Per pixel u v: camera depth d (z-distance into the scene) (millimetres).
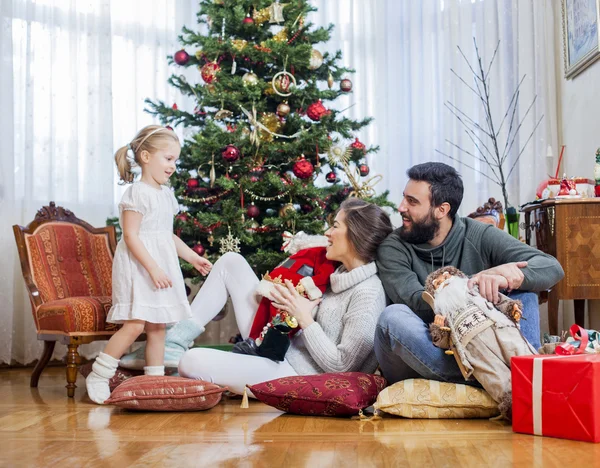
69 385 2979
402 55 4926
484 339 2135
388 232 2596
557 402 1882
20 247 3369
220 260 2994
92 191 4660
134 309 2750
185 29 4082
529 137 4555
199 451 1751
